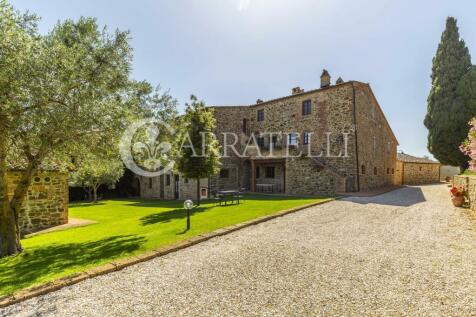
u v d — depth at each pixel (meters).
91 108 5.82
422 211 9.52
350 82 17.03
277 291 3.67
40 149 6.29
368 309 3.16
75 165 8.70
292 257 5.02
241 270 4.45
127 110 6.71
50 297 3.68
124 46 6.80
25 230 10.07
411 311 3.09
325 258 4.93
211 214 9.72
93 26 6.76
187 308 3.29
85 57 6.23
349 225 7.48
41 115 5.42
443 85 19.61
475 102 18.08
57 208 11.04
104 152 6.79
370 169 19.12
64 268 4.77
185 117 13.36
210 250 5.55
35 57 5.36
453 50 19.45
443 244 5.59
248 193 19.14
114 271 4.55
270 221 8.20
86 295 3.71
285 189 19.58
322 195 15.84
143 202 20.75
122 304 3.43
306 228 7.22
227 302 3.41
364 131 18.23
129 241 6.42
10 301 3.51
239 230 7.16
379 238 6.16
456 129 18.72
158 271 4.50
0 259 5.89
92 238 7.39
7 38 5.15
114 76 6.75
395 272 4.22
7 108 5.22
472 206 9.30
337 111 17.66
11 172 9.77
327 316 3.03
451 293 3.49
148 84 8.09
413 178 28.48
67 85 5.68
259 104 22.31
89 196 25.73
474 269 4.26
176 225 7.91
